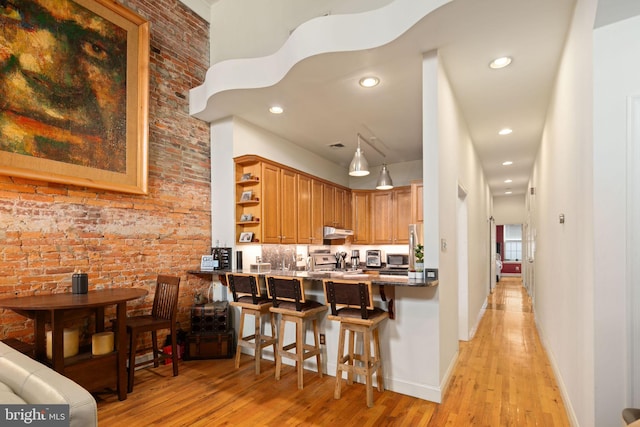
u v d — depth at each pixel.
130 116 3.39
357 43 2.69
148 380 3.08
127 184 3.33
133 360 2.89
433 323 2.72
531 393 2.80
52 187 2.85
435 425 2.32
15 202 2.64
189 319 3.94
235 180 4.17
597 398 1.74
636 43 1.70
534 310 5.91
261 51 4.22
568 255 2.55
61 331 2.40
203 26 4.47
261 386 2.94
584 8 1.97
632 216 1.69
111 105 3.23
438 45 2.66
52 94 2.82
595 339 1.75
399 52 2.75
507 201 11.91
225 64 3.52
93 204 3.12
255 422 2.36
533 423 2.34
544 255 4.28
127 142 3.35
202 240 4.18
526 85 3.42
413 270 2.88
